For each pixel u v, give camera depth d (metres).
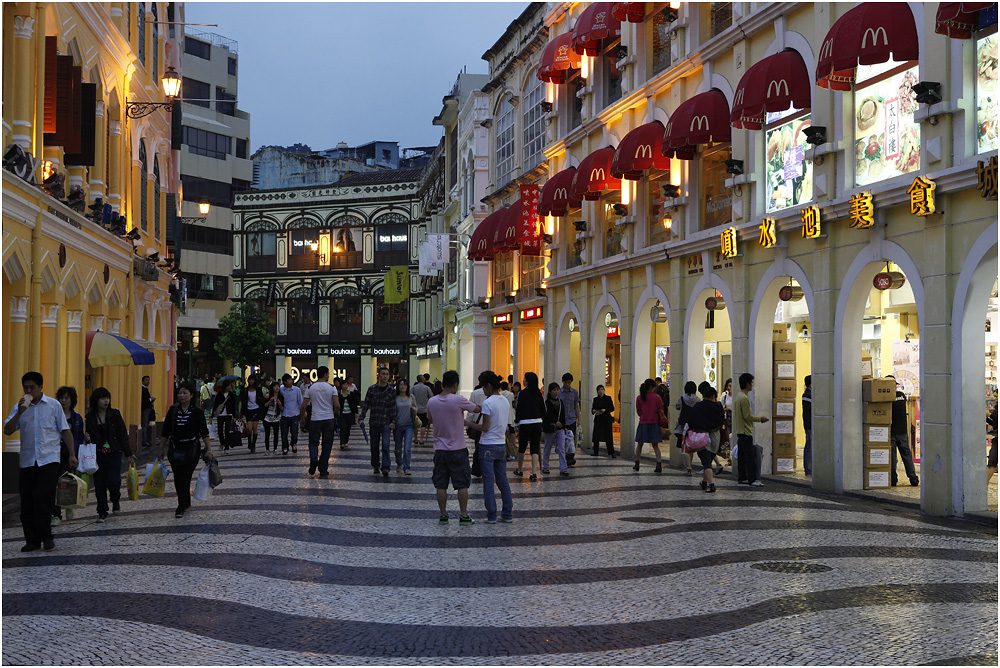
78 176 20.44
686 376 21.27
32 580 8.91
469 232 44.41
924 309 13.75
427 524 12.44
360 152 87.38
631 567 9.51
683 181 21.75
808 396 18.16
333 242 68.31
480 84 47.56
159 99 30.50
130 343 21.61
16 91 16.33
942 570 9.25
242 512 13.49
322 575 9.16
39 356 16.89
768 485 17.11
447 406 12.48
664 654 6.46
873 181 15.21
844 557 9.97
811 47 16.53
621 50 24.59
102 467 13.21
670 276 22.25
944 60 13.31
